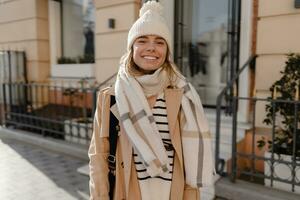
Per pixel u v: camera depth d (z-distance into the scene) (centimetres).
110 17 556
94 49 659
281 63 365
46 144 554
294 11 351
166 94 155
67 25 715
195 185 148
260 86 383
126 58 159
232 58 469
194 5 517
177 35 526
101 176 157
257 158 320
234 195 320
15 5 741
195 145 149
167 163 148
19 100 687
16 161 492
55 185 392
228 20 486
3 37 783
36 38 702
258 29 380
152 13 154
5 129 653
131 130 146
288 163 297
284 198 295
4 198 356
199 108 156
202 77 526
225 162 359
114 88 161
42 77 716
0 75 704
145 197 151
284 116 322
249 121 409
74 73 663
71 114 602
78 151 497
